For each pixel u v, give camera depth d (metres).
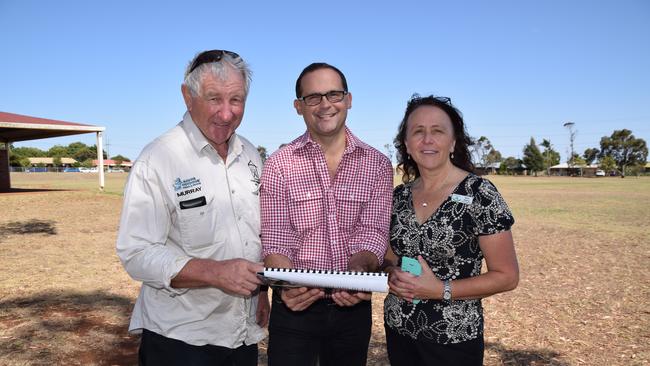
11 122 20.78
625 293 6.54
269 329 2.77
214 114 2.23
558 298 6.35
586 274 7.72
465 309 2.38
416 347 2.46
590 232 12.41
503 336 5.00
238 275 2.04
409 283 2.22
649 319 5.44
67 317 5.45
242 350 2.57
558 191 32.59
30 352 4.41
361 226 2.68
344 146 2.79
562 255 9.36
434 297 2.25
